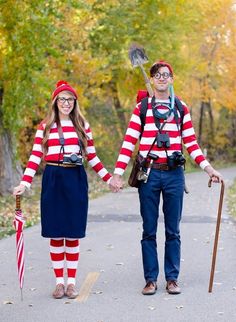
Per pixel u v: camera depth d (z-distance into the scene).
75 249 6.64
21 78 17.17
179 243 6.77
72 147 6.49
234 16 43.94
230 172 36.59
